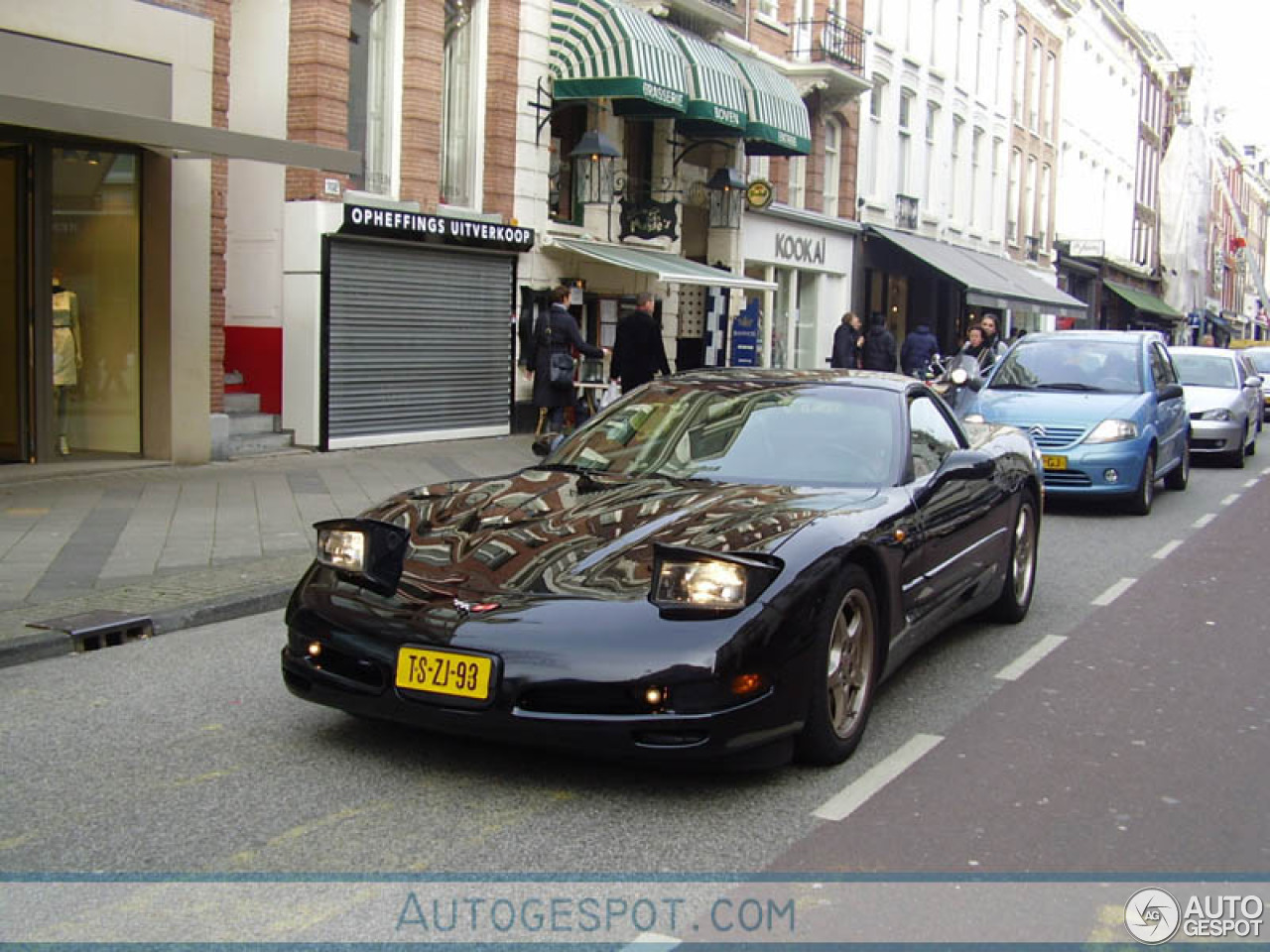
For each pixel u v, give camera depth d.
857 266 28.41
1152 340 13.62
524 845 4.00
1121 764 4.96
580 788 4.52
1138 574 9.16
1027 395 12.65
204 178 12.84
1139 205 57.00
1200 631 7.36
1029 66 40.44
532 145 17.36
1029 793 4.60
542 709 4.23
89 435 12.72
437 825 4.16
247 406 14.63
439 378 16.12
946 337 34.16
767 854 3.98
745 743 4.28
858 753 5.01
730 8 21.52
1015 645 6.94
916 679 6.17
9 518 9.71
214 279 13.33
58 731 5.18
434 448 15.41
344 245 14.53
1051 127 43.31
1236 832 4.27
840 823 4.26
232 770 4.68
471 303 16.53
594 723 4.17
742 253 23.44
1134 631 7.34
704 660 4.17
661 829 4.16
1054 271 44.78
